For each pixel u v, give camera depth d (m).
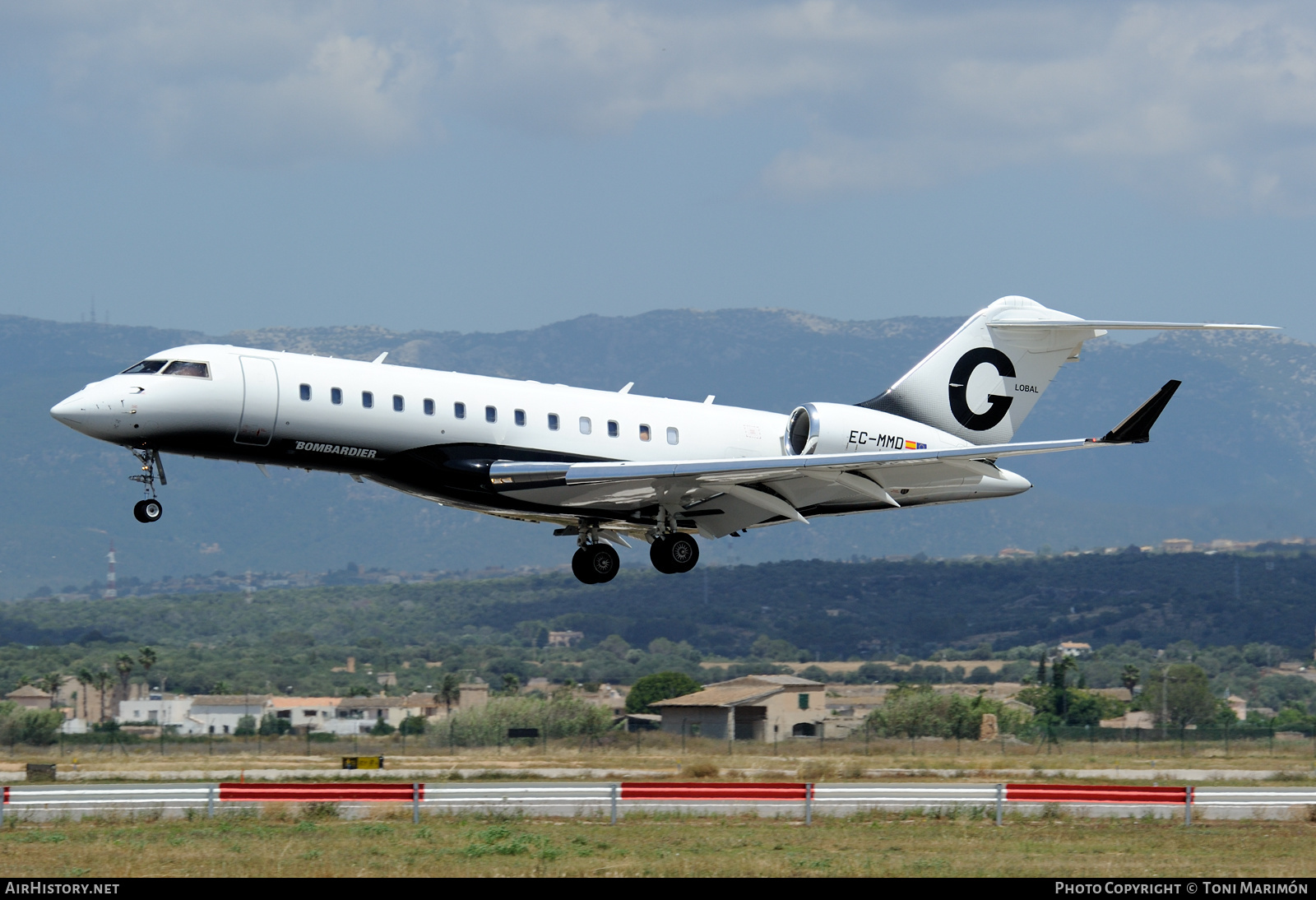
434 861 72.69
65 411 94.31
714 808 97.94
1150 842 88.56
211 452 98.25
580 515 110.12
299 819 92.06
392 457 101.50
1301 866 77.75
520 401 106.12
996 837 88.75
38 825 88.56
